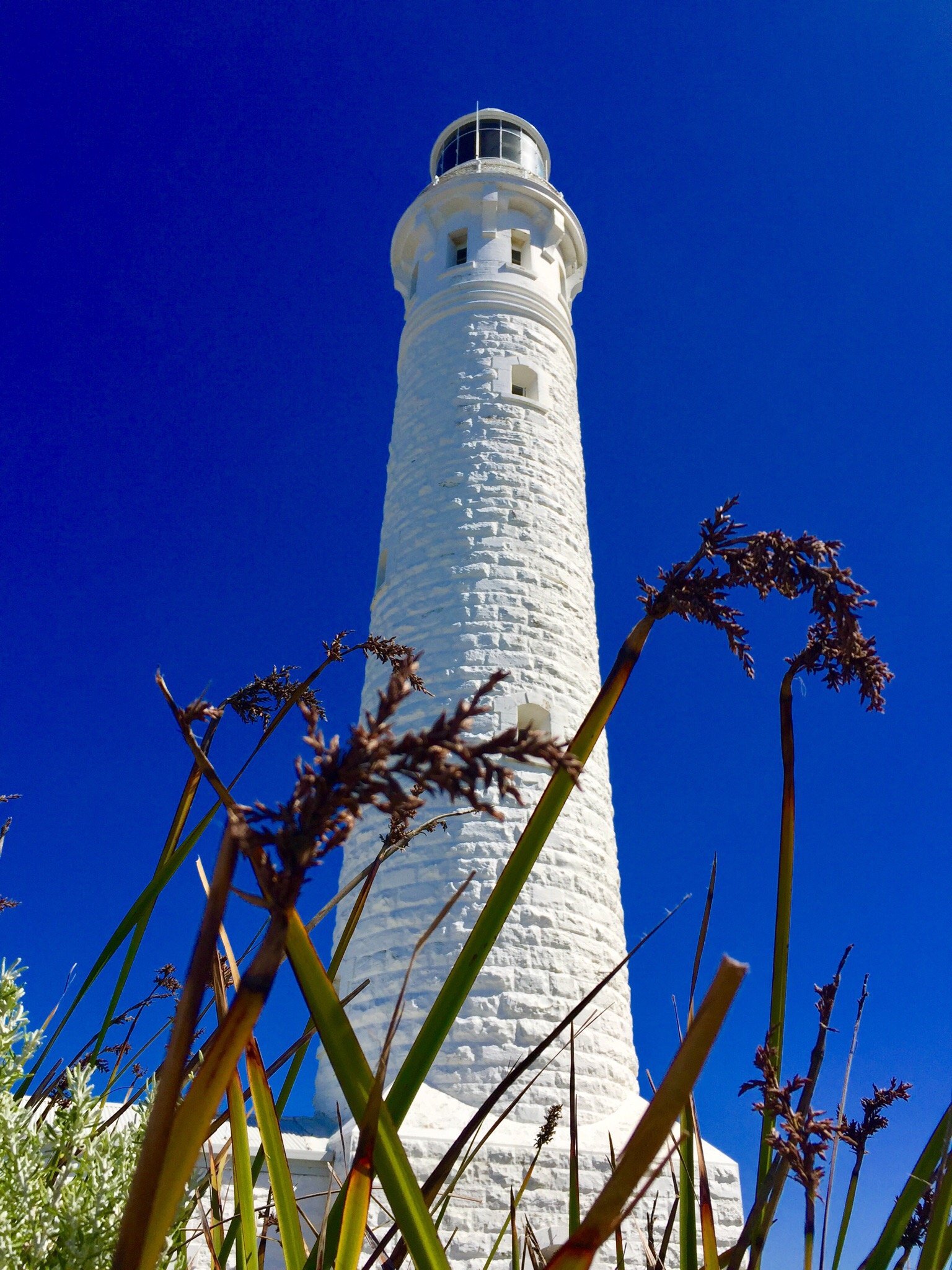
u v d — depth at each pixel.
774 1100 2.05
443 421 20.05
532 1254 2.84
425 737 1.02
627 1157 1.12
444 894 14.69
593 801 16.72
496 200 22.72
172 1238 2.39
